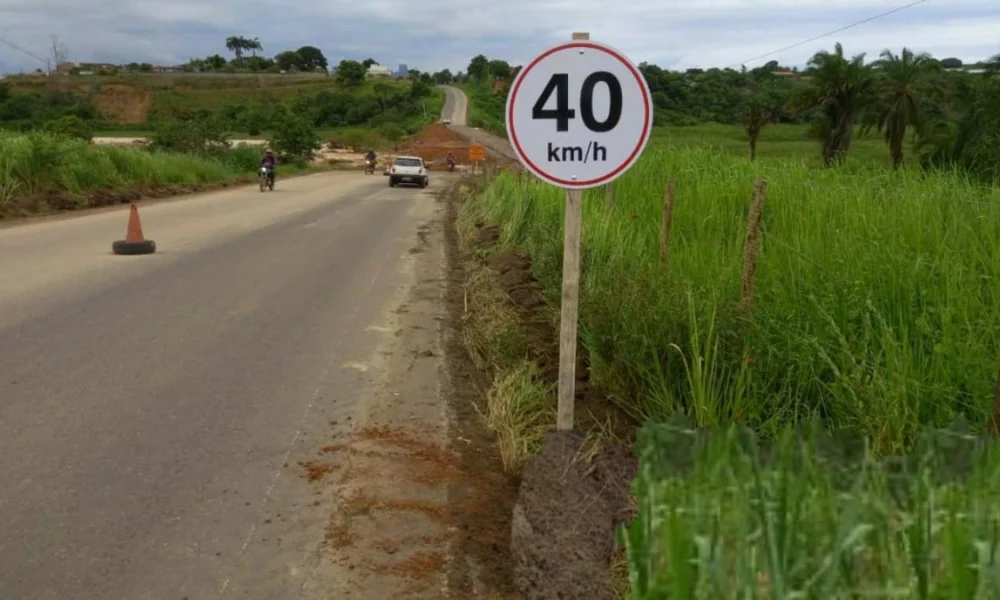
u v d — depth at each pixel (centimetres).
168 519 434
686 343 550
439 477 496
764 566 317
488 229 1756
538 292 994
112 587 371
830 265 595
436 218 2288
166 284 1060
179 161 3309
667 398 523
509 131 459
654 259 826
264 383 666
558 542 382
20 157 2039
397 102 12169
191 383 657
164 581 377
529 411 565
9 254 1255
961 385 460
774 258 643
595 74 453
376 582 381
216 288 1053
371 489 477
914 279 546
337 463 512
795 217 782
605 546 380
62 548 401
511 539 413
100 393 623
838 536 325
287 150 6084
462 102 12794
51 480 473
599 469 443
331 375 697
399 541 419
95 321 842
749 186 1003
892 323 527
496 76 15250
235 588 373
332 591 373
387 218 2219
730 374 515
